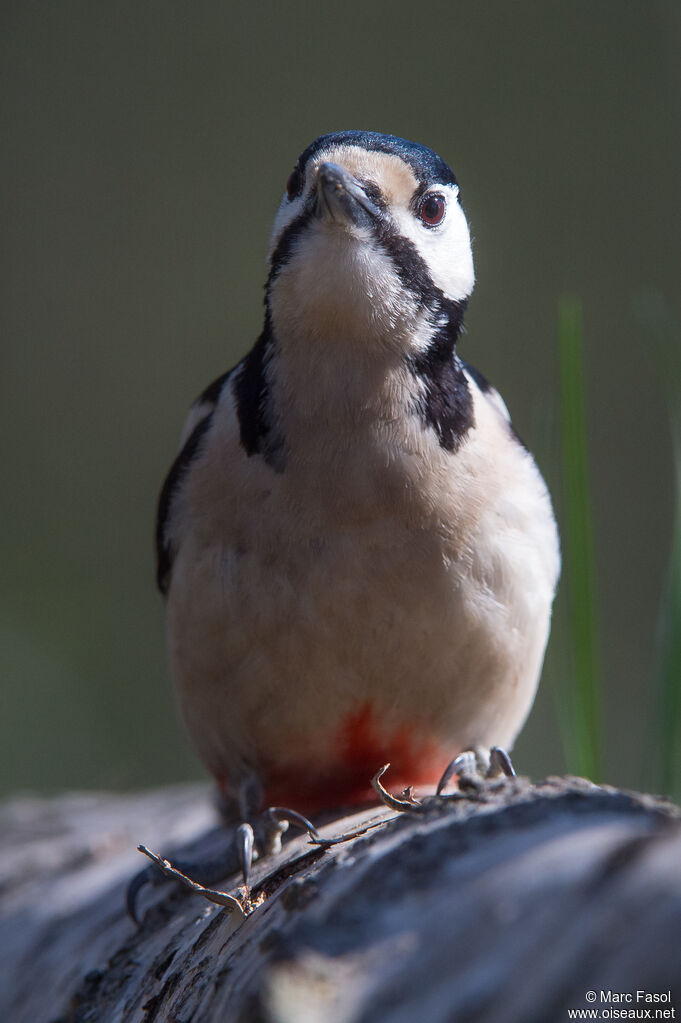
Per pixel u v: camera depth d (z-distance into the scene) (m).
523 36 22.77
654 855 3.69
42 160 23.94
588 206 21.98
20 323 23.39
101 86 24.14
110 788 15.74
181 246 23.56
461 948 3.77
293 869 5.61
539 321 21.61
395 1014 3.70
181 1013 5.01
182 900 7.05
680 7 21.98
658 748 7.90
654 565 20.05
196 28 24.09
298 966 3.99
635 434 20.64
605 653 19.44
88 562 21.41
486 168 22.47
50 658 19.72
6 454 22.55
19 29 24.23
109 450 22.83
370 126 23.34
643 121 22.09
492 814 4.44
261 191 23.66
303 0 23.73
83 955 7.34
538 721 15.94
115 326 23.36
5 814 11.10
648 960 3.30
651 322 8.85
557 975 3.45
